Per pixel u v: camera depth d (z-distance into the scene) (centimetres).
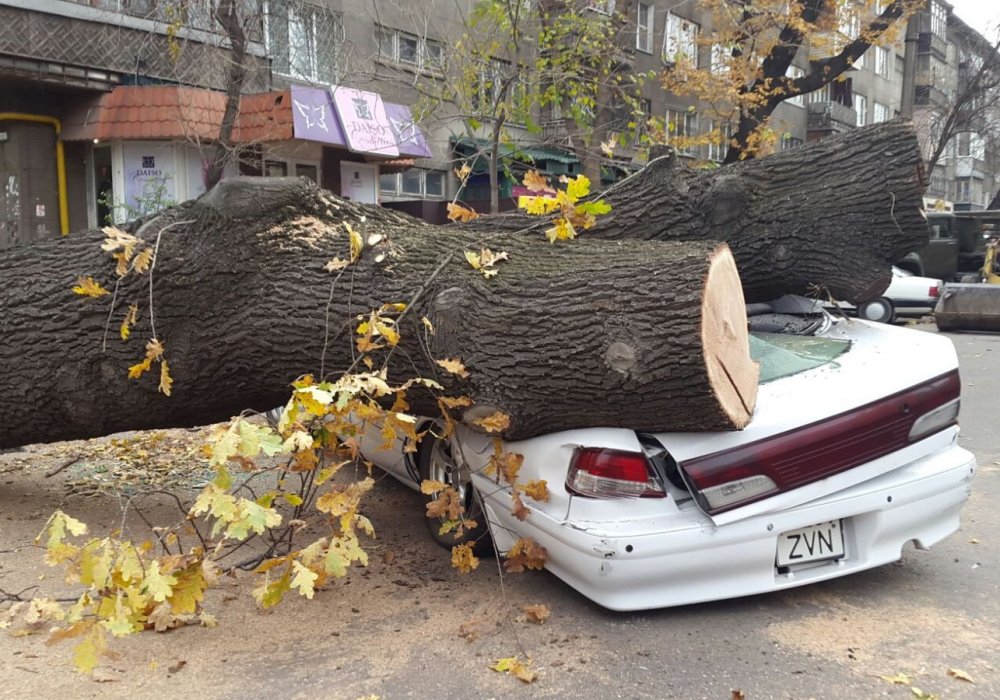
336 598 368
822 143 484
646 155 1075
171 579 278
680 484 329
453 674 298
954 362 371
